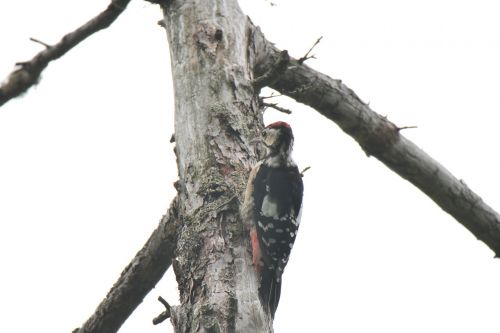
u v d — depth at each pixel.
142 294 12.34
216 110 10.68
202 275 9.49
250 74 11.64
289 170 12.02
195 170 10.34
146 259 11.90
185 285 9.61
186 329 9.07
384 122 13.12
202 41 11.23
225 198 10.03
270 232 10.76
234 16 11.69
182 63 11.21
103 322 12.62
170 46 11.59
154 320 10.91
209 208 9.94
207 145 10.46
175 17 11.60
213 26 11.37
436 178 13.27
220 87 10.89
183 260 9.73
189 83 11.00
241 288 9.40
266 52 12.36
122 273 12.21
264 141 11.91
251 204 10.30
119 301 12.34
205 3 11.58
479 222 13.56
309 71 12.77
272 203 11.05
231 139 10.55
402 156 13.23
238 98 10.91
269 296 10.06
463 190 13.36
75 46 9.73
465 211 13.46
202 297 9.36
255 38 12.13
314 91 12.79
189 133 10.66
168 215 11.34
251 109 11.00
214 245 9.65
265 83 11.16
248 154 10.58
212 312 8.99
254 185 10.54
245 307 9.20
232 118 10.67
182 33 11.41
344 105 12.95
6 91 9.52
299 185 11.95
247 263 9.78
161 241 11.58
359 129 13.14
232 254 9.68
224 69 11.02
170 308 9.40
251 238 10.07
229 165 10.36
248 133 10.72
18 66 9.53
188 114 10.80
